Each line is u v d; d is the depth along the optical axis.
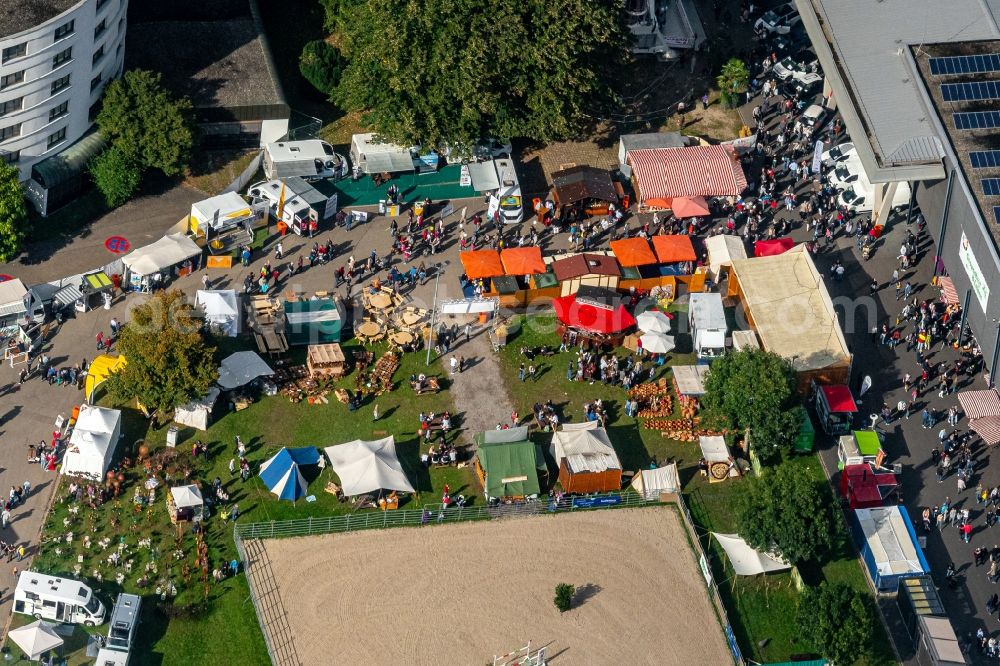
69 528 135.00
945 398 150.38
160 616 129.12
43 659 126.00
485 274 155.75
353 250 161.38
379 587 131.38
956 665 126.81
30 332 149.38
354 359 150.00
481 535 136.25
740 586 133.75
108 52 160.62
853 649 125.25
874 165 153.00
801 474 132.75
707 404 141.12
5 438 141.12
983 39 162.62
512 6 158.75
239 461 140.25
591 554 135.38
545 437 144.88
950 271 153.62
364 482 136.50
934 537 139.12
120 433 142.00
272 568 132.50
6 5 150.62
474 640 127.81
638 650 128.25
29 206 158.62
